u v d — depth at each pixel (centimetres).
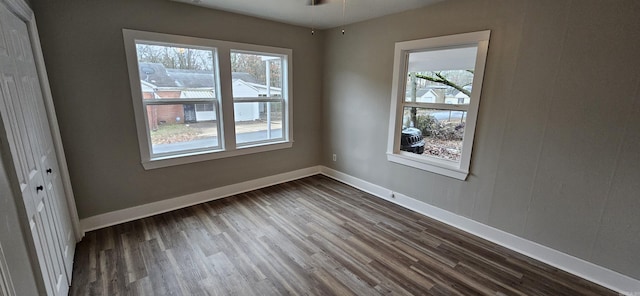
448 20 271
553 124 217
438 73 295
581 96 201
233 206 336
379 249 249
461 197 285
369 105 369
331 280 207
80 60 245
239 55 355
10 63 146
